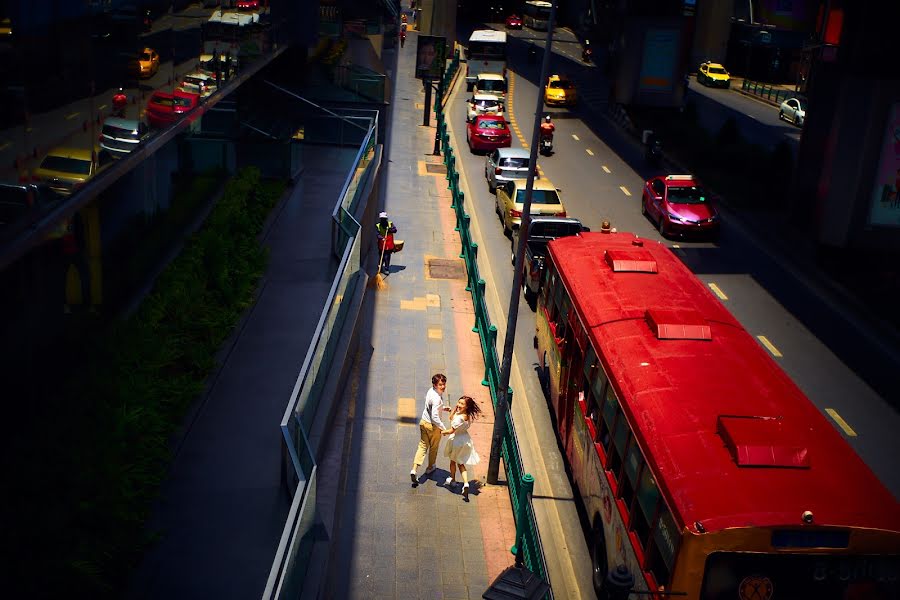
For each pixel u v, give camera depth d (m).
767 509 9.45
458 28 90.69
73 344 13.39
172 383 13.21
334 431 14.65
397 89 57.62
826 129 30.59
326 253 21.27
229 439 12.89
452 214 31.66
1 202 8.09
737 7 72.94
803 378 20.67
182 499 11.43
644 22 51.16
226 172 25.86
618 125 51.38
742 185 37.75
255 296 18.23
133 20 12.53
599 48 83.69
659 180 32.34
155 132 13.89
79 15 10.17
